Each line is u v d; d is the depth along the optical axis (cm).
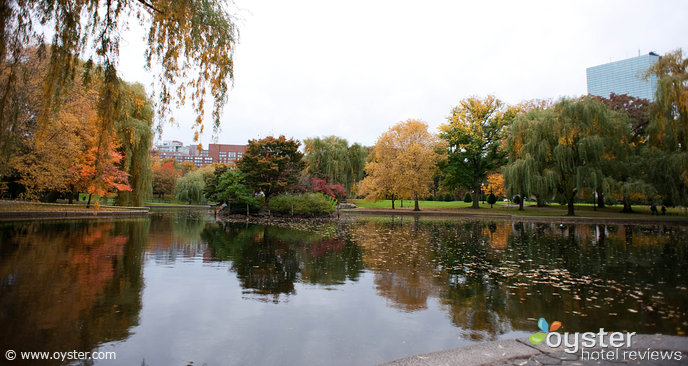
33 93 951
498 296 561
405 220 2514
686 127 1944
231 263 788
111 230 1373
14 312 445
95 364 320
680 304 521
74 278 618
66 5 509
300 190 2716
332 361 336
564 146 2388
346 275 694
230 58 652
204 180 4812
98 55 537
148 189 2627
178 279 636
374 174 3481
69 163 1708
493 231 1694
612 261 879
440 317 462
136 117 2398
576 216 2611
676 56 1983
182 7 566
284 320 445
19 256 796
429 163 3338
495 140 3569
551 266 811
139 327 411
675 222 2286
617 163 2333
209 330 408
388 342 383
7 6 480
